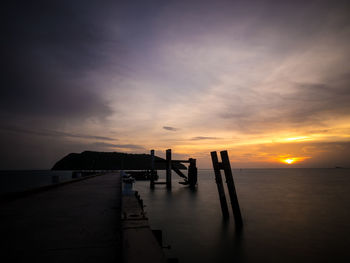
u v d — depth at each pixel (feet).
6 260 11.34
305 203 79.36
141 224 12.49
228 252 32.65
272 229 44.93
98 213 22.66
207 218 54.08
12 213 22.62
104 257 11.77
